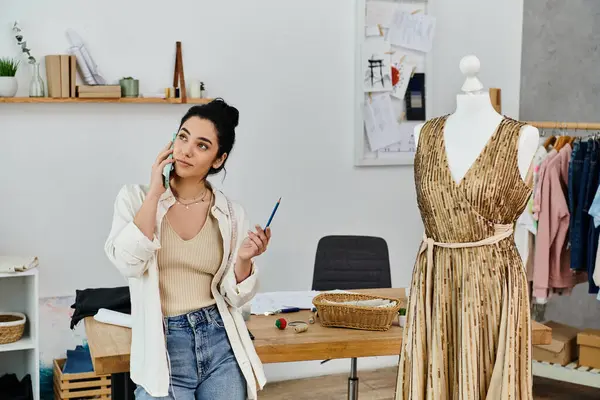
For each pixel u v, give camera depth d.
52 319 4.39
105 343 2.74
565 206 4.52
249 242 2.32
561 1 5.38
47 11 4.31
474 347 2.54
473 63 2.62
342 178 5.14
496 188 2.54
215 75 4.73
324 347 2.91
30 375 4.18
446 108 5.40
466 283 2.56
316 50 4.98
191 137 2.29
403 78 5.21
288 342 2.89
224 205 2.38
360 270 4.16
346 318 3.10
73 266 4.49
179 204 2.35
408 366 2.70
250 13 4.78
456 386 2.58
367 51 5.09
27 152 4.36
